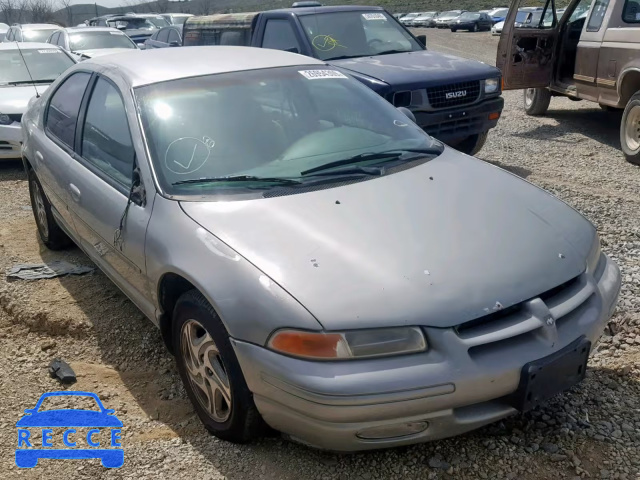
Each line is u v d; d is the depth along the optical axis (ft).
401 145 12.41
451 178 11.18
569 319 9.09
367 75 21.94
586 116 34.12
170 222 10.18
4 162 30.07
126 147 12.01
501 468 9.00
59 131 15.35
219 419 9.82
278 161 11.27
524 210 10.41
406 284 8.48
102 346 13.24
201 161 11.05
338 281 8.50
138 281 11.33
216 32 29.84
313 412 8.04
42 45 33.99
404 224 9.59
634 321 12.34
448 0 229.86
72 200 13.71
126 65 13.38
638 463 8.98
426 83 21.70
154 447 10.01
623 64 25.64
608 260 10.70
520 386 8.34
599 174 23.44
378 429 8.07
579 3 30.07
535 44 30.68
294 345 8.15
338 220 9.63
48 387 11.87
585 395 10.52
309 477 9.04
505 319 8.59
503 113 35.91
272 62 13.65
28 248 18.28
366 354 8.04
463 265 8.86
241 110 12.01
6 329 14.08
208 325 9.24
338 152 11.75
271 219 9.70
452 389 8.01
